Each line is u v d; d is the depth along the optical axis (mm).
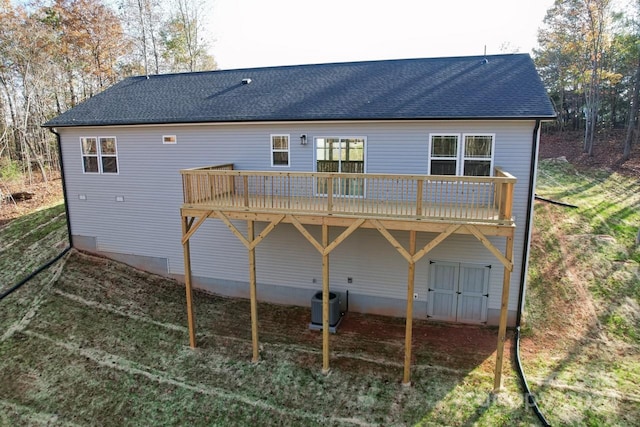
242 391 8273
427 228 7812
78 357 9438
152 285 12836
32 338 10117
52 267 13391
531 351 9312
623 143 28109
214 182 10031
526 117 9023
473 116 9305
